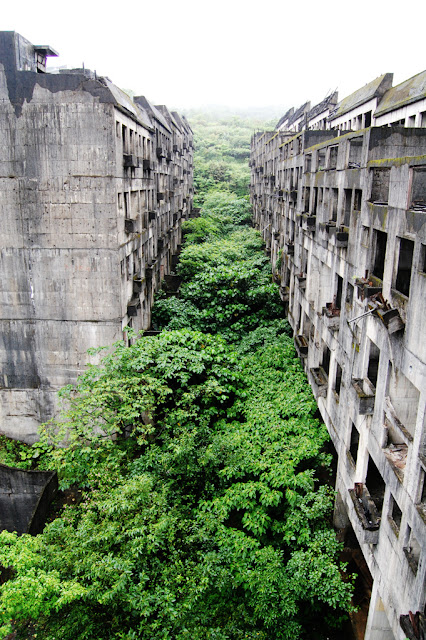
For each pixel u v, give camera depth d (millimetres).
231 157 95750
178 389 22094
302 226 26078
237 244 46938
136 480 16516
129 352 21219
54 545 14945
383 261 14445
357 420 15195
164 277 40219
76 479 18859
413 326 10953
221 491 18094
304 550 16953
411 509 11031
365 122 32125
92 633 13844
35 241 22922
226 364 24484
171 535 15188
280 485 17422
